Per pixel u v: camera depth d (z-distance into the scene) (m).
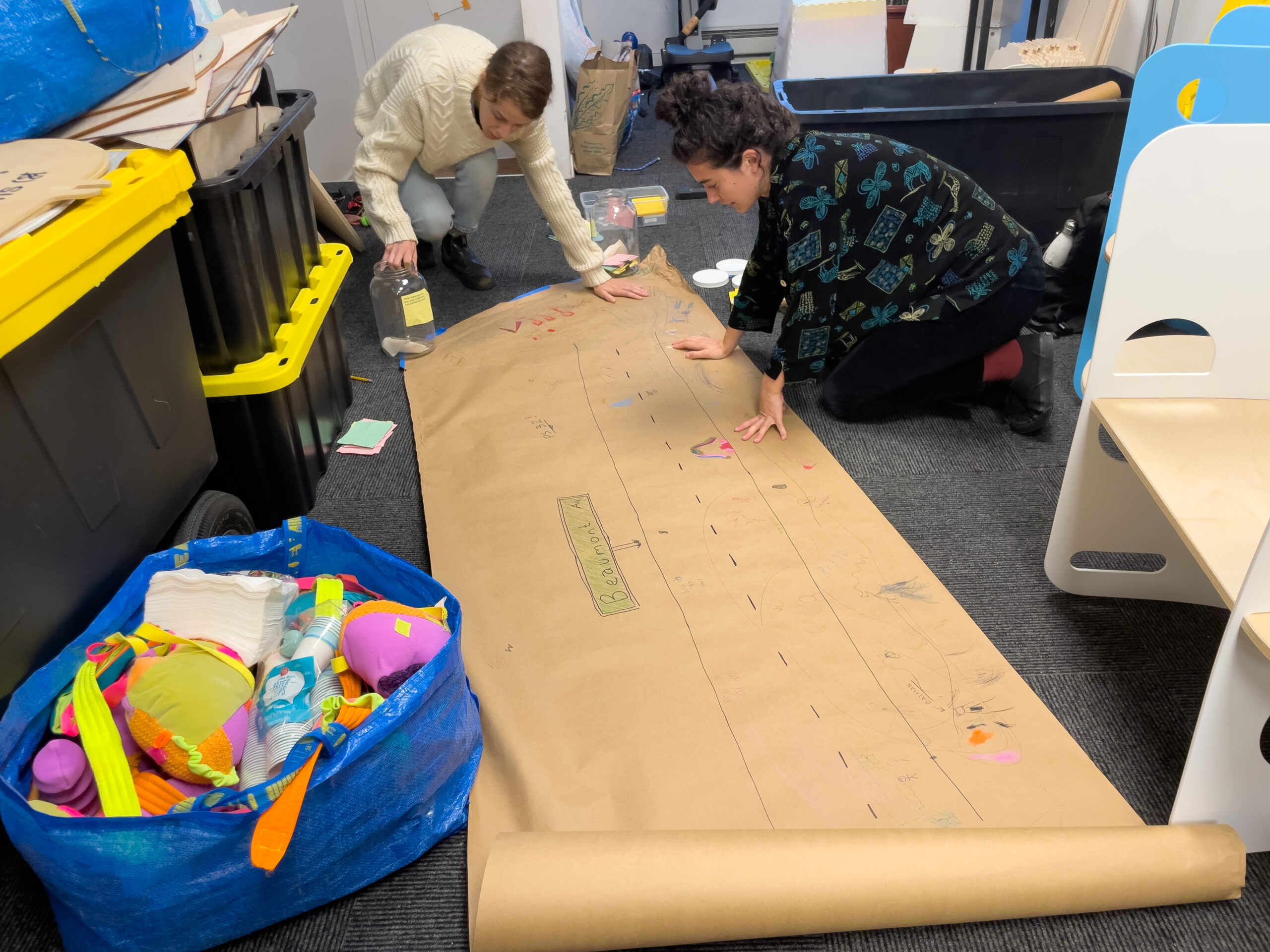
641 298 2.49
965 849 0.98
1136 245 1.19
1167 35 2.96
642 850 0.98
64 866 0.86
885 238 1.72
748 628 1.38
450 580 1.51
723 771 1.15
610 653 1.35
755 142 1.57
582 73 3.59
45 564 1.03
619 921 0.94
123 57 1.21
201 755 0.98
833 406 1.97
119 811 0.91
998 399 2.00
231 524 1.46
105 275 1.07
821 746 1.18
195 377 1.40
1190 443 1.18
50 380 1.02
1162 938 1.00
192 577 1.16
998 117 2.46
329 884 1.02
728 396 2.03
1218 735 1.00
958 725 1.21
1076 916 1.02
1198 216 1.17
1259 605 0.92
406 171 2.43
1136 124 1.62
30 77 1.11
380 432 2.00
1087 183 2.58
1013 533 1.63
